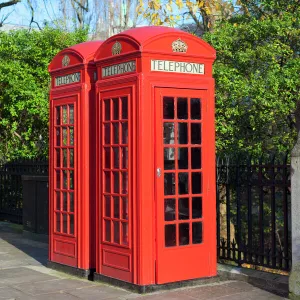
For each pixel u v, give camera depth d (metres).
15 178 14.12
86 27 16.66
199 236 7.61
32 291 7.46
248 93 10.52
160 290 7.25
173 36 7.41
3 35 15.14
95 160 8.28
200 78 7.61
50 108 9.05
